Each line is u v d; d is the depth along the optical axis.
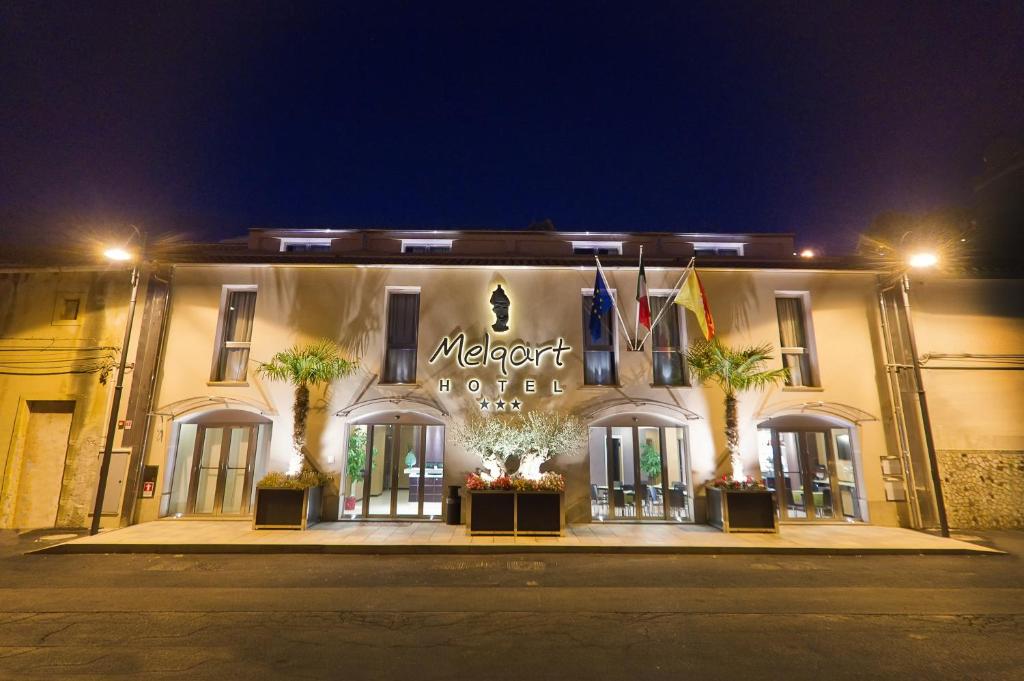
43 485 12.49
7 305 13.37
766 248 16.80
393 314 14.09
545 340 13.60
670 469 13.12
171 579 8.08
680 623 6.16
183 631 5.85
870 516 12.70
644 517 12.89
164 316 13.45
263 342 13.45
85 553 9.92
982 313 13.82
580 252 16.59
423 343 13.55
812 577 8.33
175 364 13.25
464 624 6.12
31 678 4.63
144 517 12.39
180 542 10.13
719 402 13.25
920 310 13.80
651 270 14.12
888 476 12.89
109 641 5.53
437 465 13.10
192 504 12.86
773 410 13.20
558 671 4.83
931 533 11.78
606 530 11.81
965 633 5.86
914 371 12.60
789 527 12.37
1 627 5.95
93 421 12.75
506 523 11.10
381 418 13.20
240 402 13.03
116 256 11.77
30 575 8.31
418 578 8.20
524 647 5.42
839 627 6.03
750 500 11.59
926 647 5.44
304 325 13.58
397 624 6.11
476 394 13.27
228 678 4.64
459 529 11.79
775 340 13.70
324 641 5.57
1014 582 8.06
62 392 12.92
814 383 13.60
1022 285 14.02
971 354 13.51
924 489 12.76
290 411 13.06
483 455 12.52
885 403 13.33
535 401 13.24
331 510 12.62
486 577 8.27
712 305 13.87
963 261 14.18
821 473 13.19
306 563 9.17
